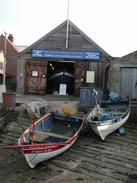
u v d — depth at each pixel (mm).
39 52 26547
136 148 17188
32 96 27516
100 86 28938
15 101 21766
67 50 26250
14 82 37125
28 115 20672
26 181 13625
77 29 26297
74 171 14484
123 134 19000
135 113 20812
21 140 14914
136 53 24109
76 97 28312
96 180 13602
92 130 18359
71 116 18438
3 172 14547
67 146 15906
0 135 18750
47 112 20766
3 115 20625
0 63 33219
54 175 14117
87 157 15930
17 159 15867
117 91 24375
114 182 13414
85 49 26234
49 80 31172
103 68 28969
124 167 14852
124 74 24375
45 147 14633
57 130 17953
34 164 14680
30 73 29406
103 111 20406
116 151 16719
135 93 24109
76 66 29547
